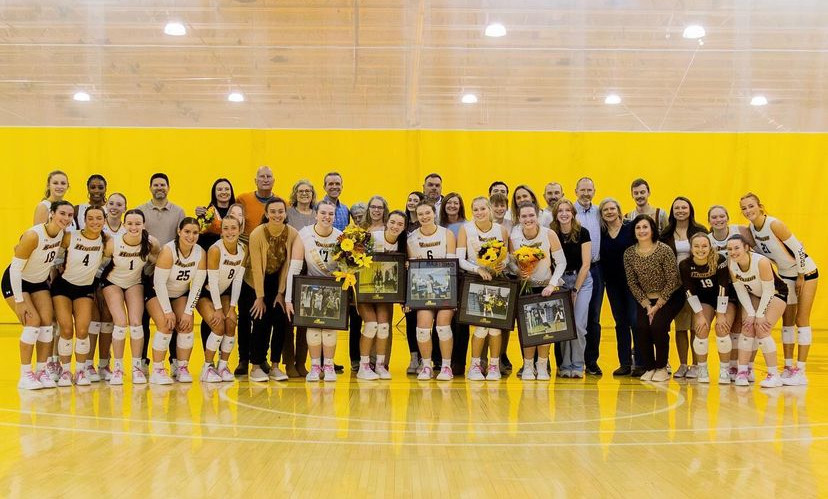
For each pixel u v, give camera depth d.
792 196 11.78
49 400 5.69
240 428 4.64
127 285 6.63
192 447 4.10
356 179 11.87
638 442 4.30
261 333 6.92
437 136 11.84
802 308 6.88
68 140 11.95
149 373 7.23
